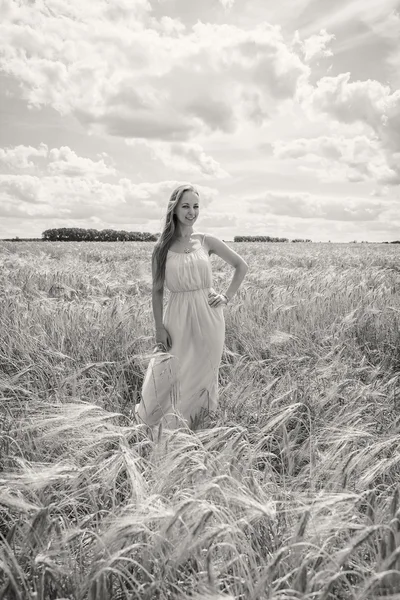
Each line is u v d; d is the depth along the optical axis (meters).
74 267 12.23
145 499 1.80
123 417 3.28
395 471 2.46
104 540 1.64
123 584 1.57
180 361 3.56
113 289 8.47
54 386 3.70
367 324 5.54
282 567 1.68
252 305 6.50
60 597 1.59
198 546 1.64
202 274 3.52
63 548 1.73
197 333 3.54
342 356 4.61
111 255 21.23
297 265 17.12
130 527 1.62
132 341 4.40
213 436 2.68
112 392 3.59
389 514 1.80
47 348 4.39
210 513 1.57
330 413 3.26
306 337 5.00
